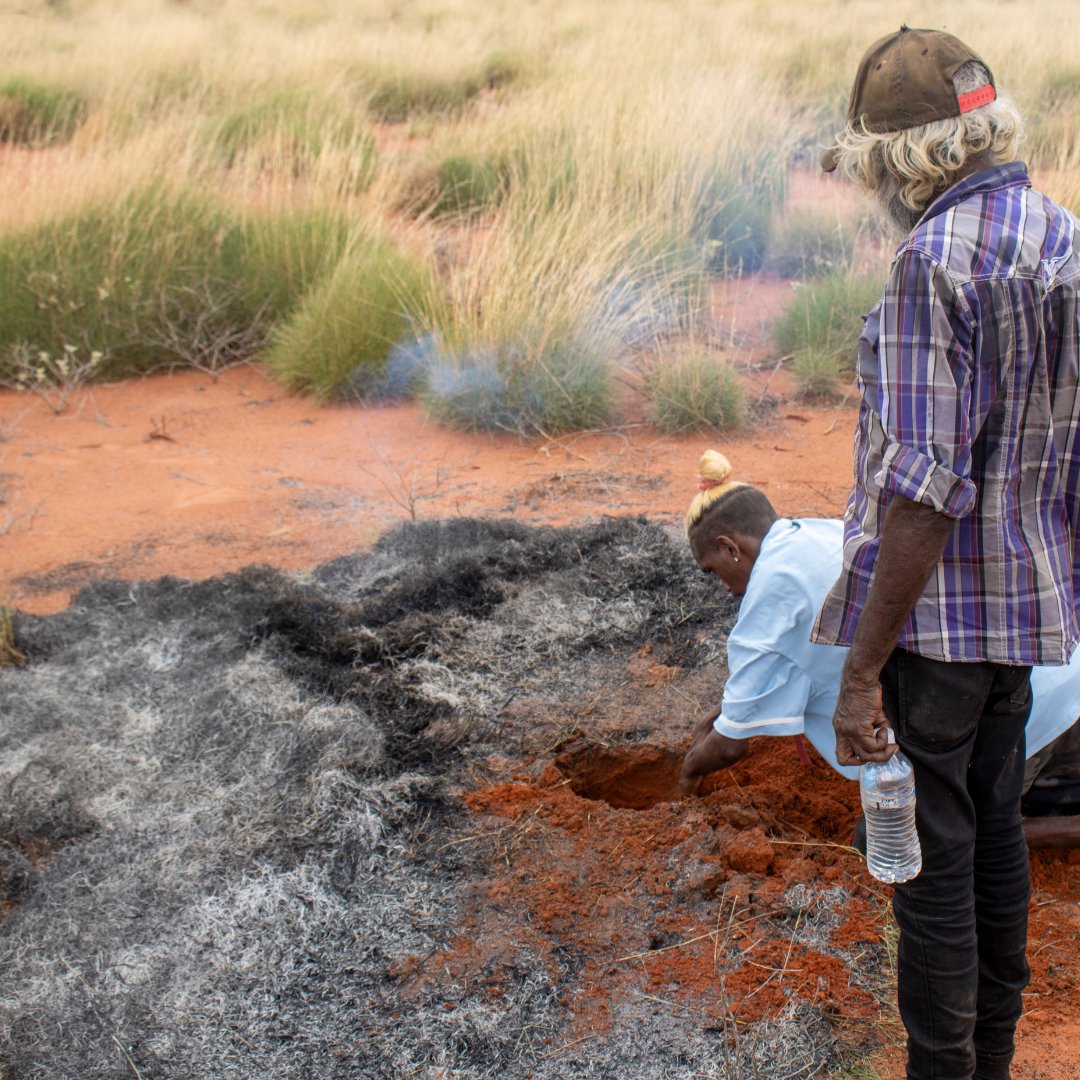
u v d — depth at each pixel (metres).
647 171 9.60
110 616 4.29
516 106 12.42
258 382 7.70
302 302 7.79
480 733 3.61
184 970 2.76
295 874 3.03
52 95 15.42
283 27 21.84
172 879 3.03
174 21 21.94
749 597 2.85
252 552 5.09
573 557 4.61
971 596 1.93
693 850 3.05
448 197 10.75
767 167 10.39
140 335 7.84
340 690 3.80
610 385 6.82
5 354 7.60
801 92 13.67
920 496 1.79
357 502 5.64
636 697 3.80
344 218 8.67
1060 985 2.70
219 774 3.42
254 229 8.48
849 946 2.77
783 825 3.25
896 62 1.90
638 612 4.23
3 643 4.02
